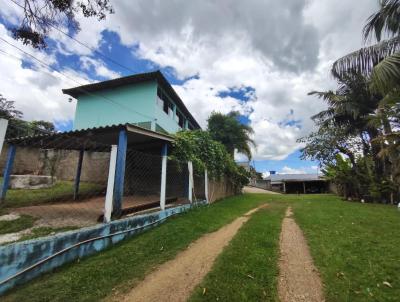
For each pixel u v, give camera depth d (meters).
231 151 21.67
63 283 3.12
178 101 15.77
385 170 12.52
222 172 13.80
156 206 7.30
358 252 4.14
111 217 5.09
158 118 12.87
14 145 7.35
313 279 3.26
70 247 3.74
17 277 3.04
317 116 16.14
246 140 22.27
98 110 13.60
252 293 2.89
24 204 7.20
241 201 13.55
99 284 3.12
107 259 3.91
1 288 2.86
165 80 12.94
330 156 16.75
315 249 4.41
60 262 3.57
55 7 3.80
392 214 7.83
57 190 9.68
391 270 3.37
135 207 6.26
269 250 4.39
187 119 19.31
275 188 37.47
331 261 3.79
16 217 5.23
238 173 19.00
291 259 3.99
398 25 8.20
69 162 12.75
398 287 2.94
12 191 8.51
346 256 3.97
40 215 5.58
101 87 13.51
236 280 3.21
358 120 14.25
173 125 15.53
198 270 3.59
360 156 14.39
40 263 3.29
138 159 9.70
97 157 12.23
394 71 7.38
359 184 13.34
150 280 3.29
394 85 7.68
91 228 4.22
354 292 2.87
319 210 9.22
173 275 3.44
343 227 5.98
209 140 11.51
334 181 16.39
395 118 9.41
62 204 7.56
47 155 12.08
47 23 3.86
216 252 4.37
